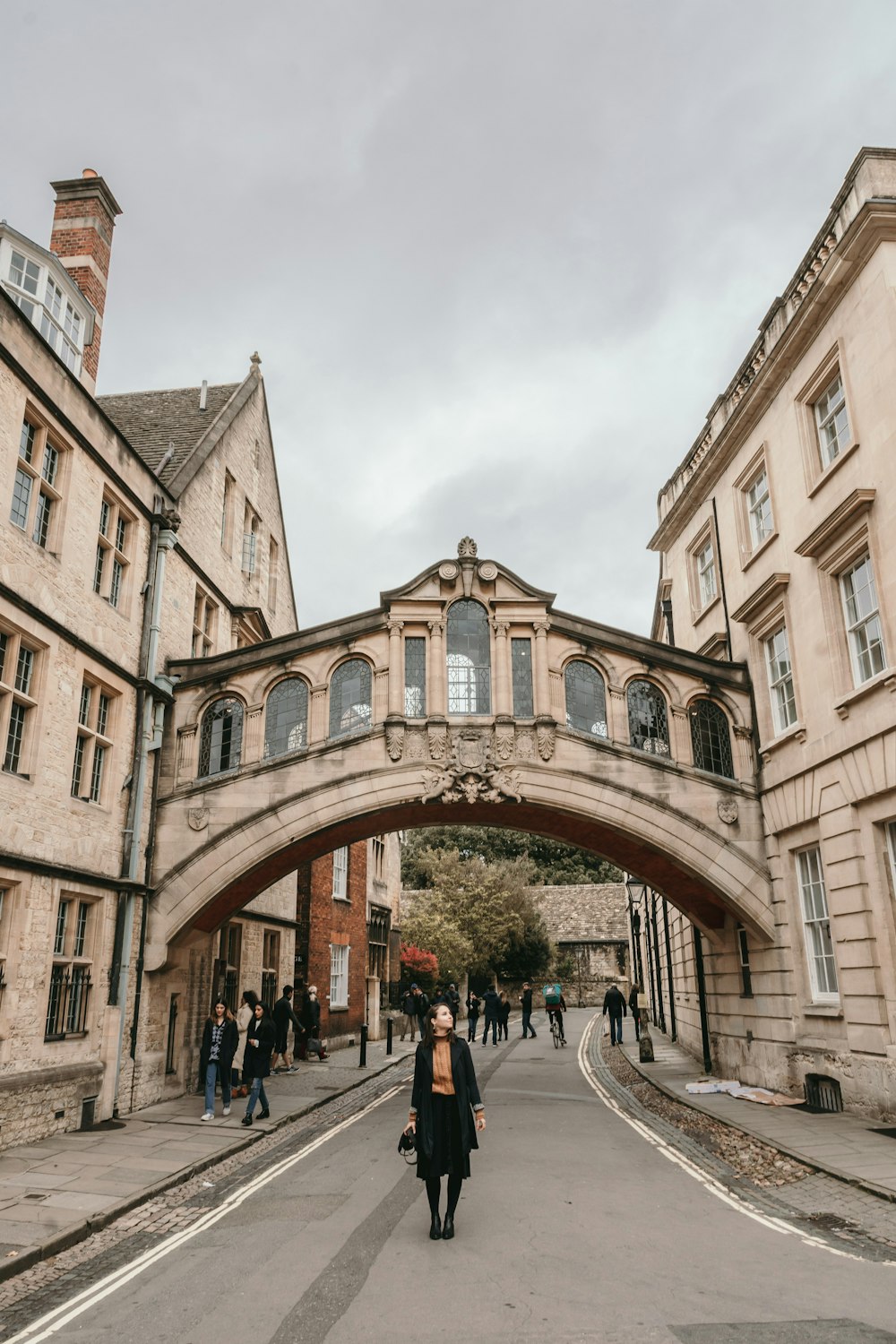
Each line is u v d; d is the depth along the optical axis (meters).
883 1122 11.43
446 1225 6.72
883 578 11.91
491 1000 26.67
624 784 15.57
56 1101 11.25
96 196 17.62
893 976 11.68
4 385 11.08
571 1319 5.06
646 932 31.48
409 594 16.22
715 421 18.00
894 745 11.62
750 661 16.19
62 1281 6.09
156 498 15.52
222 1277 5.96
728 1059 16.73
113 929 13.38
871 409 12.31
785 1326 4.92
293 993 22.09
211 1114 12.45
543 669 15.99
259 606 21.61
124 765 14.02
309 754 15.42
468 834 54.97
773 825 15.16
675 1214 7.45
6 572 10.94
